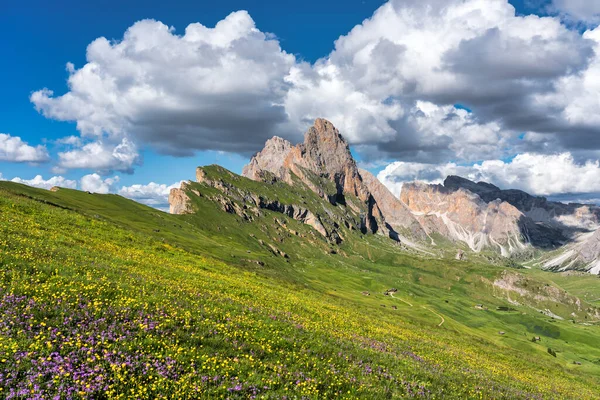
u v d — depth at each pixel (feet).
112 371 43.65
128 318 61.77
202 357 53.47
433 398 66.33
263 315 94.48
